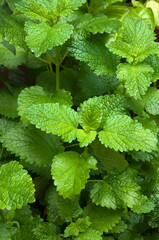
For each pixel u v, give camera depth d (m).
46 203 0.43
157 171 0.42
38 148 0.40
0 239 0.34
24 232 0.38
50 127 0.36
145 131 0.36
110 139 0.36
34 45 0.38
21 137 0.40
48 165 0.41
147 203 0.39
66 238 0.38
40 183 0.42
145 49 0.41
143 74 0.40
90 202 0.42
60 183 0.35
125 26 0.42
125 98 0.41
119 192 0.39
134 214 0.43
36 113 0.36
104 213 0.40
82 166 0.36
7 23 0.41
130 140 0.36
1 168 0.33
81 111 0.39
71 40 0.43
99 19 0.43
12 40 0.40
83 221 0.38
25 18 0.43
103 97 0.40
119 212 0.40
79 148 0.44
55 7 0.41
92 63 0.42
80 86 0.46
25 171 0.33
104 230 0.39
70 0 0.41
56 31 0.38
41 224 0.38
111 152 0.39
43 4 0.41
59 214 0.40
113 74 0.43
